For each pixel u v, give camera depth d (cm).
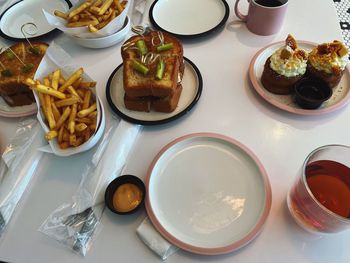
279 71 79
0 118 85
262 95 83
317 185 61
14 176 71
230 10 108
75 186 72
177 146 75
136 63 79
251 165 71
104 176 69
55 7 111
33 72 83
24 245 64
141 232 62
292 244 61
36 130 79
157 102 80
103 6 96
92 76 93
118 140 75
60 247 63
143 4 111
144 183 69
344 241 61
